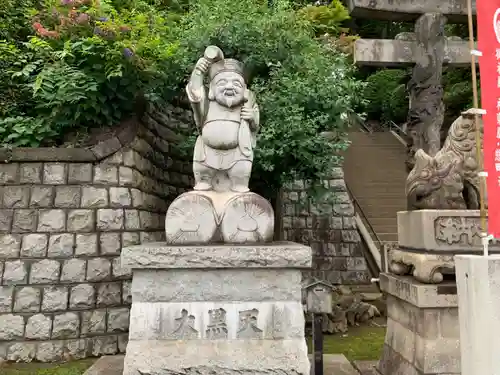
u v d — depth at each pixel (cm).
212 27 706
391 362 471
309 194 841
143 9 855
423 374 391
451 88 1430
